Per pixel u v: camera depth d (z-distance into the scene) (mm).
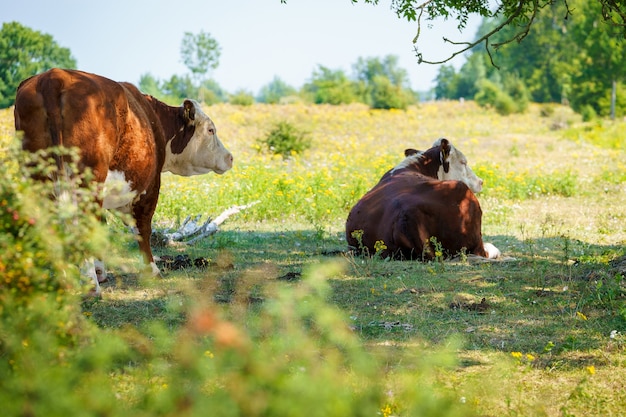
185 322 7695
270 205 18328
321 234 14617
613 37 64875
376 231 12203
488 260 11930
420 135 44156
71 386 4020
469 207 12039
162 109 11211
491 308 9070
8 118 34812
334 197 19266
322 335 6820
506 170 28031
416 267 11312
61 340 4719
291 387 3807
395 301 9328
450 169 13758
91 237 5391
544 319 8625
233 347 4109
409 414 5461
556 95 108438
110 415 3818
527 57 110375
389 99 63938
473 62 133250
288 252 13000
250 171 21359
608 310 8898
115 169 9242
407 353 7164
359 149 34250
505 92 78500
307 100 95000
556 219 18375
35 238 5109
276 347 4633
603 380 6777
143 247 10250
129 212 10172
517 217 18875
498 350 7535
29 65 92375
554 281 10391
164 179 21750
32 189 5418
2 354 4965
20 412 3736
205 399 3902
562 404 6250
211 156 11672
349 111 57000
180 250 13117
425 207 11812
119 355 5578
